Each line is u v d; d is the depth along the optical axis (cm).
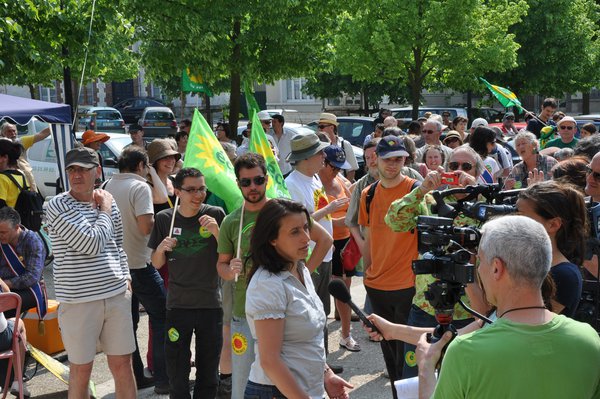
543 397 241
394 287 538
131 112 3809
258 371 348
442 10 1855
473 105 3594
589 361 246
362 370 634
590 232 414
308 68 1526
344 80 3041
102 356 681
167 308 521
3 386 556
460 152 551
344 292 339
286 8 1397
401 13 1881
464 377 245
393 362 343
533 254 247
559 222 333
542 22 2545
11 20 1048
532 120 1378
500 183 382
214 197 663
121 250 530
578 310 392
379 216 543
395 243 536
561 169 489
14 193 861
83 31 1209
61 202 497
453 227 310
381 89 3059
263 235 342
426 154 766
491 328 249
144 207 584
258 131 582
